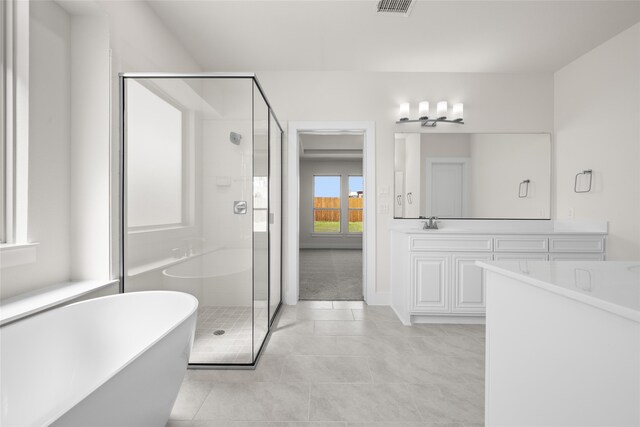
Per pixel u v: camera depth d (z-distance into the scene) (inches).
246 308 88.6
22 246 57.6
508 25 98.0
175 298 67.1
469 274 107.3
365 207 133.1
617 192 101.7
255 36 105.0
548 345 34.4
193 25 98.4
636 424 24.7
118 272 74.9
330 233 331.3
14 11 58.4
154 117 85.5
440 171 131.4
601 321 27.8
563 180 124.6
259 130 93.6
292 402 63.6
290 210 132.3
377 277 131.6
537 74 130.3
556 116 128.8
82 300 65.0
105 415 38.1
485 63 122.8
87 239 71.8
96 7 67.9
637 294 28.0
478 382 71.5
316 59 120.9
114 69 73.7
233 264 89.7
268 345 91.1
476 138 131.1
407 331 102.2
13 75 58.3
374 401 64.0
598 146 108.4
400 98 131.3
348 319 113.6
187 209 91.6
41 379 52.4
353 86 131.3
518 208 130.2
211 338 87.6
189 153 90.3
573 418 30.8
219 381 71.4
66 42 69.2
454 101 131.0
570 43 107.3
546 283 32.8
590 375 29.0
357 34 103.6
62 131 68.3
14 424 48.6
